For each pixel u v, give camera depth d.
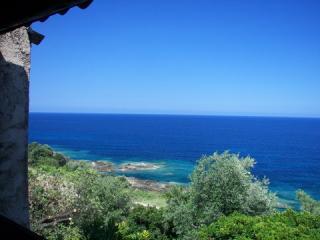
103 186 20.61
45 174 20.98
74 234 12.62
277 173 69.88
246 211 16.73
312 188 55.69
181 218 16.88
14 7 2.36
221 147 111.44
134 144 114.81
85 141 121.62
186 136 151.00
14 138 5.02
